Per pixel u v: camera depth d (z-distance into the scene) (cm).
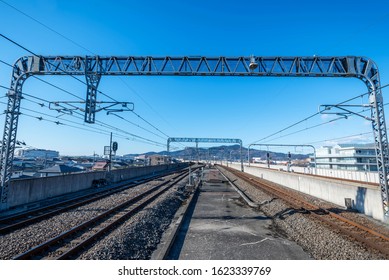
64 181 1944
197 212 1453
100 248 743
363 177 2211
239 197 2058
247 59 1333
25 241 828
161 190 2292
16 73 1369
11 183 1397
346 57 1286
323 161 6569
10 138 1328
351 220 1223
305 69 1307
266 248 859
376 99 1233
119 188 2433
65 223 1069
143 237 935
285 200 1766
